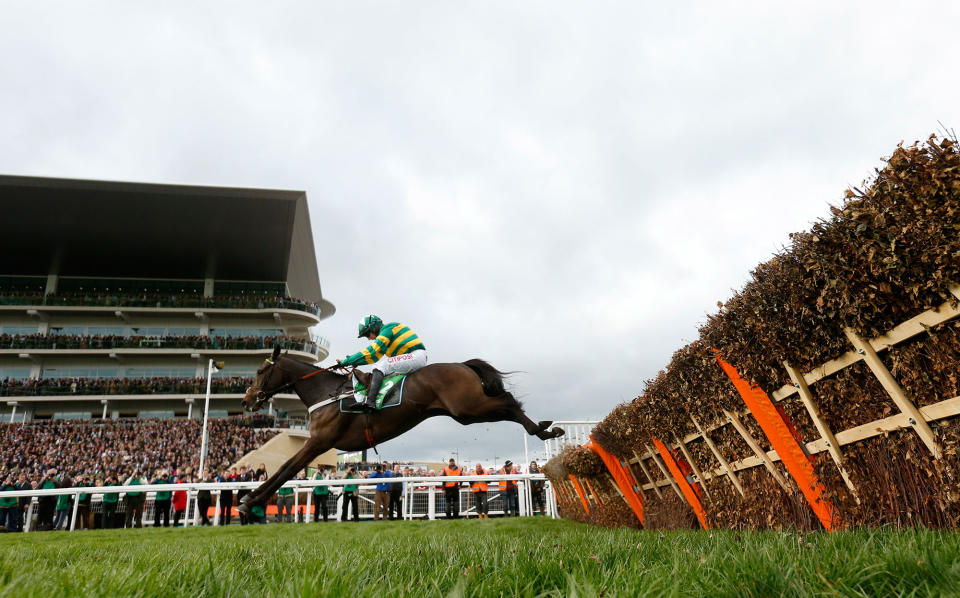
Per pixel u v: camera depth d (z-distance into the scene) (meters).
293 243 43.59
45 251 41.78
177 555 3.47
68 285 45.19
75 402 38.28
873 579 1.76
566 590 1.83
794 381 3.38
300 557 3.04
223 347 41.00
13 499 12.75
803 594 1.62
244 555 3.48
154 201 37.59
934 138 2.31
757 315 3.38
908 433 2.84
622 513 7.74
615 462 7.39
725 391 4.19
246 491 12.49
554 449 11.23
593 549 2.85
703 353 4.14
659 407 5.26
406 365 5.33
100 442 29.97
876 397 3.00
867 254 2.62
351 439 5.30
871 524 3.10
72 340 40.00
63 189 35.91
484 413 5.01
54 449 28.50
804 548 2.33
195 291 46.41
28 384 37.31
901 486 2.94
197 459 28.22
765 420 3.75
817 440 3.47
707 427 4.75
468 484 15.97
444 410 5.13
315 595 1.77
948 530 2.56
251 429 33.28
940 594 1.48
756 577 1.81
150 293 44.19
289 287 53.22
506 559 2.60
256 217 39.88
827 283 2.81
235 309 43.09
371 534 7.48
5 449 27.98
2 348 38.78
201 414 38.41
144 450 29.00
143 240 41.31
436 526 8.41
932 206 2.34
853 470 3.24
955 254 2.29
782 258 3.07
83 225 39.19
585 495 9.46
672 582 1.85
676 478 5.56
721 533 3.77
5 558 3.07
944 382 2.59
